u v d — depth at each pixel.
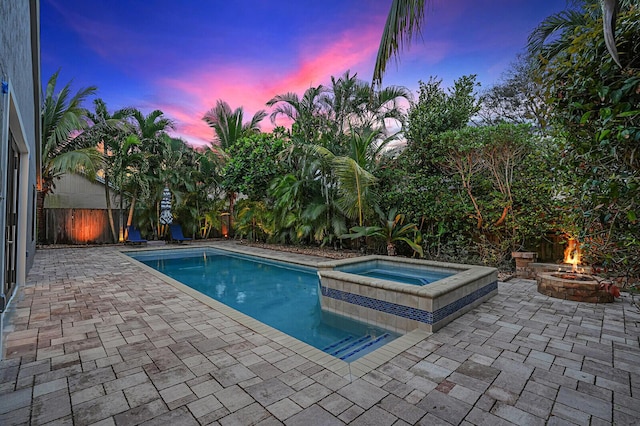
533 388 2.23
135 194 12.23
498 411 1.97
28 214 5.77
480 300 4.45
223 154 14.16
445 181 8.02
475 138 6.84
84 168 10.79
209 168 14.61
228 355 2.74
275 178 10.85
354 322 4.25
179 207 13.51
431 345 3.00
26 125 4.88
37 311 4.00
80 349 2.86
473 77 8.67
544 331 3.37
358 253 9.42
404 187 8.59
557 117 2.02
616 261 1.74
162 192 12.61
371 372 2.46
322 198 10.19
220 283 6.96
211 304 4.30
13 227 4.39
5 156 2.77
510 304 4.43
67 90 10.57
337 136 11.27
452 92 8.82
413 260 6.11
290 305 5.34
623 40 1.56
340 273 4.68
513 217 6.75
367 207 8.78
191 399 2.08
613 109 1.51
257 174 11.05
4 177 2.74
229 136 15.10
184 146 14.11
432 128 8.43
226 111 14.87
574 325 3.55
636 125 1.47
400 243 8.77
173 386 2.24
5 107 2.76
